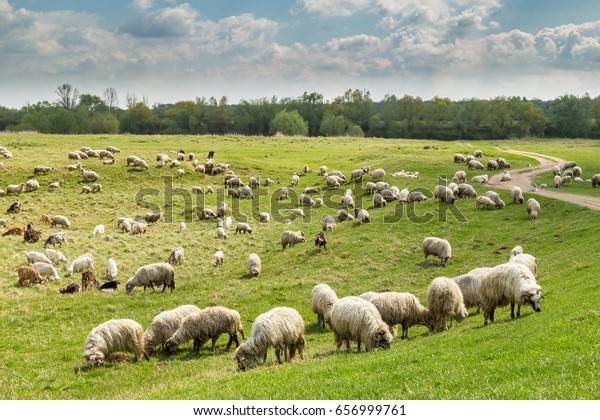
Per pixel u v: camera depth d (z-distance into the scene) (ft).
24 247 139.54
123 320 69.31
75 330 82.94
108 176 229.25
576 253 102.01
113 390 57.98
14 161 234.99
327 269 118.93
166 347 70.13
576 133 572.51
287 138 415.64
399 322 67.92
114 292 104.58
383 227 149.89
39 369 66.80
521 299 63.72
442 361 47.70
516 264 67.15
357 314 60.29
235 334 71.92
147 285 105.40
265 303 96.89
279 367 55.72
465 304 79.15
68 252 136.98
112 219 185.26
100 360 65.92
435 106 618.44
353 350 62.34
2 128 655.35
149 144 333.83
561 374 38.65
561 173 224.94
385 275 112.27
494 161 241.96
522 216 148.87
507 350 47.91
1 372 65.82
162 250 145.69
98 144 314.35
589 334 46.83
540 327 53.62
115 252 140.97
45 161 238.07
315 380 46.44
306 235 155.33
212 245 152.15
